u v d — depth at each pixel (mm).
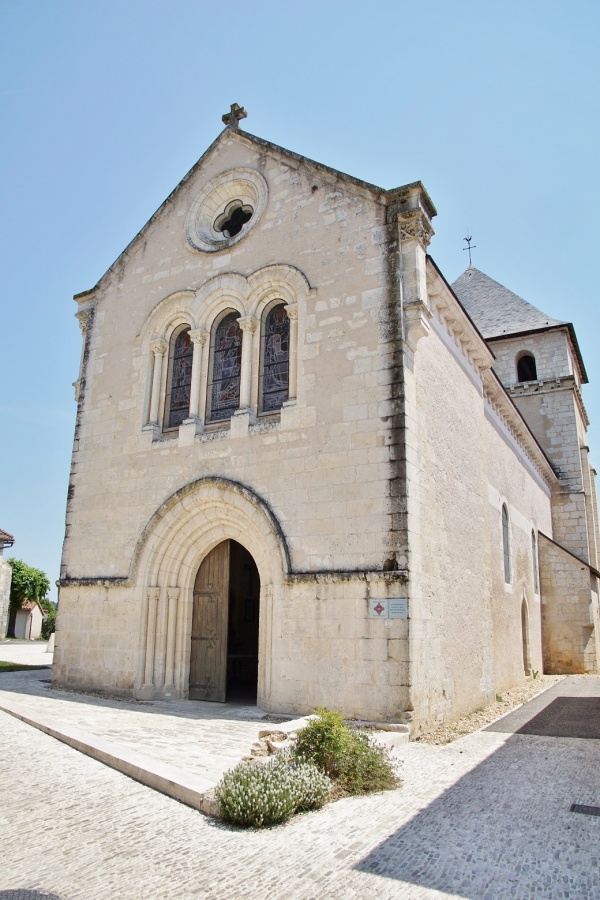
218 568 13773
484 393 18062
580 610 24219
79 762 7855
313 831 5773
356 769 7164
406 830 5824
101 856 5168
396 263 11859
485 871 4996
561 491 29953
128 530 14250
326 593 11031
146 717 10977
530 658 21203
